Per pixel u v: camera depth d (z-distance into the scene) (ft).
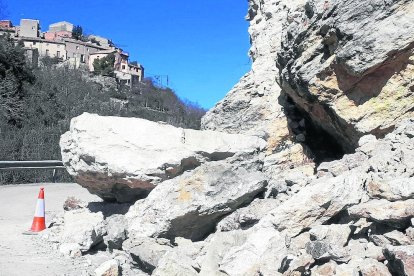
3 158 69.72
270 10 38.42
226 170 22.12
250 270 15.60
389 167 18.47
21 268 19.52
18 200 40.63
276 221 17.48
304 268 15.23
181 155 23.73
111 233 21.90
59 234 24.45
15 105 96.58
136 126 24.62
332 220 18.17
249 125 34.32
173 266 16.88
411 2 20.48
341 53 21.63
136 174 23.36
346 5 21.70
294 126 30.66
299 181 22.41
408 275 12.99
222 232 18.98
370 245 15.67
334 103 23.13
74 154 25.18
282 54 27.43
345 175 18.67
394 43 20.45
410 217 15.25
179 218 21.31
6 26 241.76
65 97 120.16
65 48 220.84
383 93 21.81
